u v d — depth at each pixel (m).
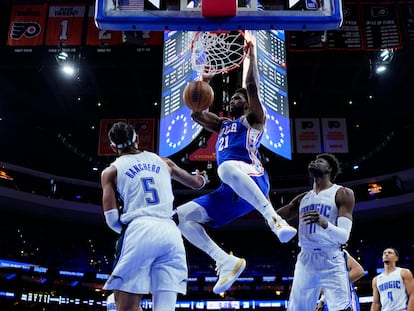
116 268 3.08
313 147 18.02
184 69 9.76
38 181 27.39
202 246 3.93
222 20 3.98
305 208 4.20
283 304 24.81
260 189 3.87
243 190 3.69
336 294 3.92
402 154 25.80
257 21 3.95
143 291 3.08
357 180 27.48
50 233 28.45
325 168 4.19
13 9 12.41
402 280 6.40
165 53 10.12
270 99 9.72
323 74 17.89
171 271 3.19
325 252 4.03
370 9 12.21
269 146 9.58
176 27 4.04
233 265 3.81
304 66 16.94
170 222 3.33
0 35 15.39
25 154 26.50
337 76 18.00
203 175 4.00
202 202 3.96
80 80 17.23
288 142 9.77
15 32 12.23
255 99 3.95
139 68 16.95
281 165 26.67
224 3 3.94
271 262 28.19
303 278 4.11
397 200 25.86
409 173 26.44
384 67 16.11
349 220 3.93
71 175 28.80
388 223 28.44
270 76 9.83
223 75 10.05
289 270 27.31
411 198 25.50
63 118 21.91
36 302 23.61
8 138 24.73
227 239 30.02
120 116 21.02
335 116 20.64
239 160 3.91
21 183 26.89
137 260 3.09
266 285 25.64
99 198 28.72
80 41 12.15
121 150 3.55
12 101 20.41
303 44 12.42
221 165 3.80
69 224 29.09
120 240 3.19
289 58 16.58
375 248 27.55
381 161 26.66
